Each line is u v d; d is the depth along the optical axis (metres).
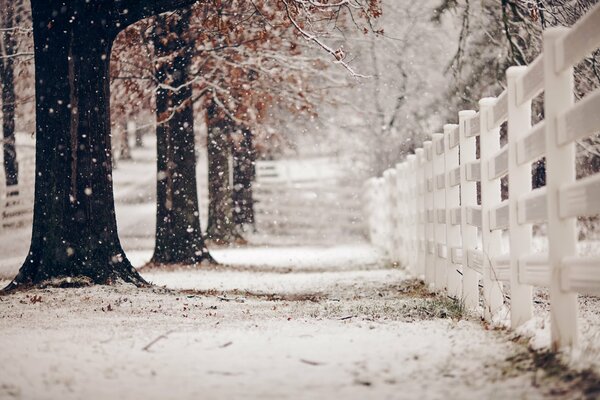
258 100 25.97
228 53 24.27
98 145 16.16
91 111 16.08
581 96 18.97
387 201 28.31
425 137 34.94
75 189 15.91
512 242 9.56
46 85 16.06
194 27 22.70
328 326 10.52
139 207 49.09
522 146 9.15
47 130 16.02
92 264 15.84
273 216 47.59
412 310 12.34
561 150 7.83
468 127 12.41
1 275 22.33
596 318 10.33
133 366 7.72
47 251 15.83
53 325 10.64
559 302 7.75
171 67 24.09
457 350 8.36
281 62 24.75
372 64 33.88
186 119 25.17
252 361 7.95
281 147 41.78
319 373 7.37
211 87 24.78
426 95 34.12
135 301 13.69
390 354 8.22
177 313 12.12
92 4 15.99
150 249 35.09
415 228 21.00
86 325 10.65
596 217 24.33
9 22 27.00
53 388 6.84
